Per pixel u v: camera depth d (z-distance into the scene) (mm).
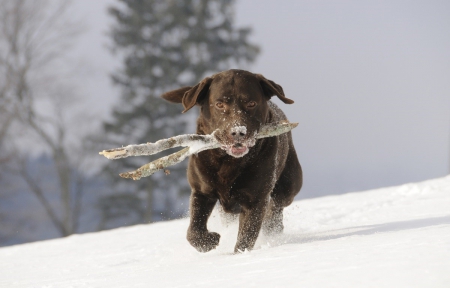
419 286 4312
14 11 52625
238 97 8242
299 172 10430
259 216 8703
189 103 8617
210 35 63062
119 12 62719
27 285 7922
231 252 8922
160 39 62469
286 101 8539
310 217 12703
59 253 12938
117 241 13766
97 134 56031
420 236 6387
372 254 5516
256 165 8508
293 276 5102
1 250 15906
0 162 50031
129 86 61000
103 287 6336
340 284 4613
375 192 17781
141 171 7586
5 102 51719
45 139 53312
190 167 8820
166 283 5867
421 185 16094
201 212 8898
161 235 13672
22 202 54625
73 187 57438
